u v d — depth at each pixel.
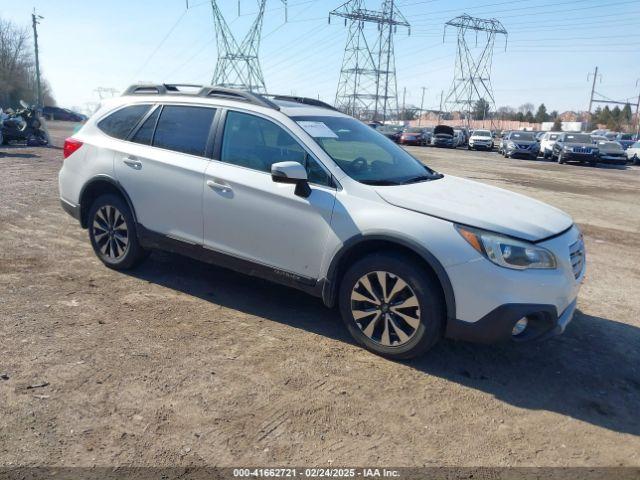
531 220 3.92
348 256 4.15
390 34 60.78
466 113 69.88
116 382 3.50
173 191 4.91
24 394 3.30
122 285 5.22
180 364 3.78
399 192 4.05
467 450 3.05
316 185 4.23
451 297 3.70
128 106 5.54
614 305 5.53
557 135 31.12
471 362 4.09
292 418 3.24
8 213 7.96
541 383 3.86
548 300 3.66
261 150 4.56
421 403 3.49
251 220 4.47
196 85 5.41
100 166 5.44
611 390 3.82
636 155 30.22
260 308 4.86
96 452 2.85
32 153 17.20
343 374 3.78
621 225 10.14
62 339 4.04
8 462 2.73
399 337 3.93
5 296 4.78
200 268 5.81
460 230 3.70
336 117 5.10
